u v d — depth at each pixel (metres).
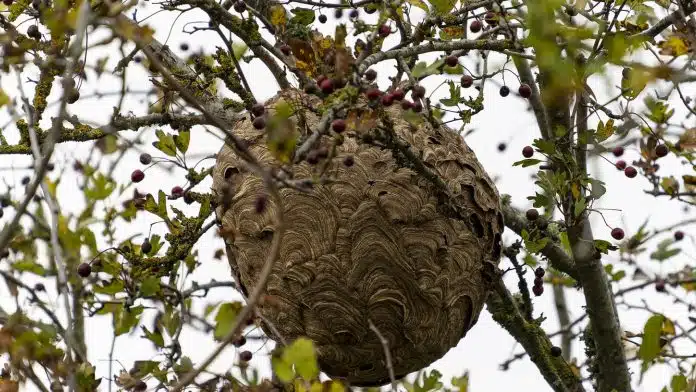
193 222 5.95
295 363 4.29
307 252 5.79
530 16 4.07
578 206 5.91
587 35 4.10
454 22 5.74
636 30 5.65
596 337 7.00
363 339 5.84
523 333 7.11
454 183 5.95
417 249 5.79
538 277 6.57
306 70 5.29
